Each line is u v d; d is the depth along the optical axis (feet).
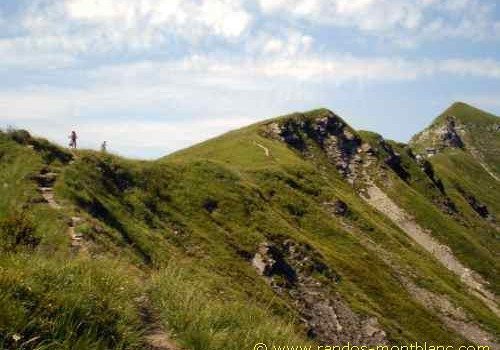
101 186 168.14
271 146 446.60
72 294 28.02
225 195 244.83
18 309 24.25
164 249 151.43
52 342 23.98
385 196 548.72
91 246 93.15
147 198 193.47
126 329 28.58
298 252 240.32
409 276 336.49
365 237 361.10
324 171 517.96
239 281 182.29
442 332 272.92
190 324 33.01
